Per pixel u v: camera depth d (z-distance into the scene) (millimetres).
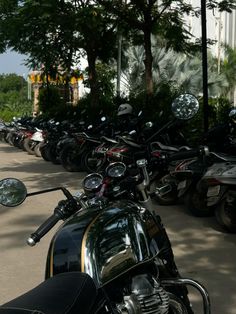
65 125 14203
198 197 7062
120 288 2576
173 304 2910
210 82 25438
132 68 26281
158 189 3428
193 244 5941
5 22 17516
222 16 27469
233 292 4484
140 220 2781
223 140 7223
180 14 15266
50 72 21234
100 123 11977
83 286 2230
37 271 5156
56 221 2967
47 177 11312
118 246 2578
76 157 11852
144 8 13812
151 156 3506
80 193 3125
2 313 1940
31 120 19516
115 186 3258
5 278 4977
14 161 14898
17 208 8055
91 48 18000
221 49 27156
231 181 5832
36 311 1956
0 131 22359
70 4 13875
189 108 3553
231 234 6324
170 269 3037
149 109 13023
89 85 20516
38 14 14359
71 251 2506
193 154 3426
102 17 14781
